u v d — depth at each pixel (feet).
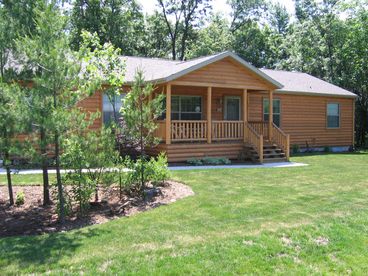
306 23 98.58
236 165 44.52
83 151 21.90
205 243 16.15
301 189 28.45
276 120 63.26
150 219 19.93
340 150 71.10
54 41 20.04
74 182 21.75
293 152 63.62
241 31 128.47
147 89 27.71
